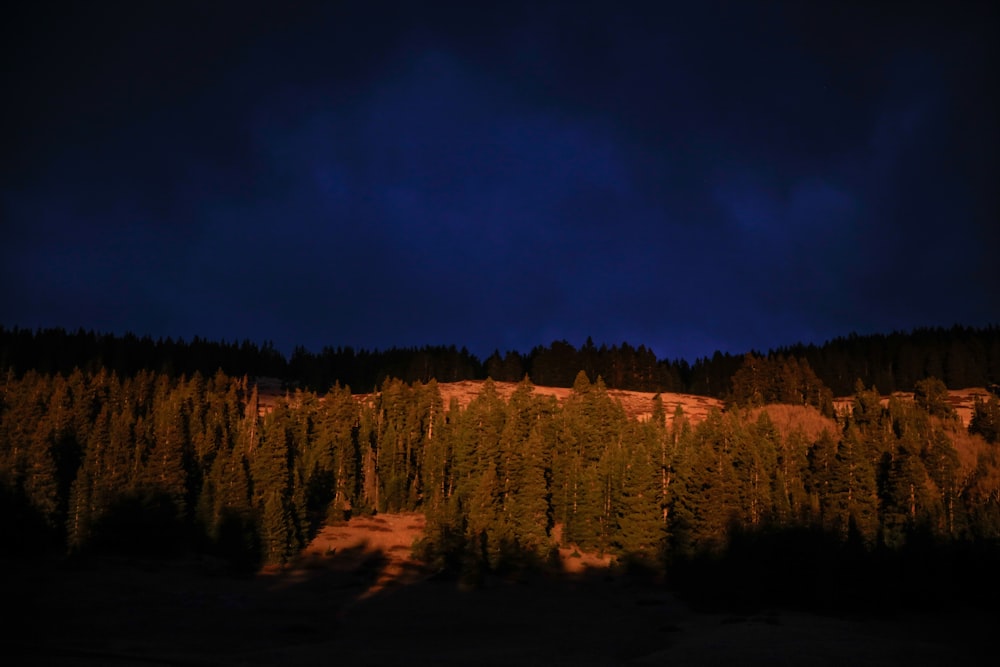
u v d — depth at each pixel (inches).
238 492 3395.7
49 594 2583.7
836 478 3437.5
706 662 1904.5
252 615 2493.8
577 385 5580.7
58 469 3558.1
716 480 3282.5
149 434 3929.6
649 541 3506.4
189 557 3390.7
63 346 7504.9
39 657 1846.7
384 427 4926.2
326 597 2864.2
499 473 3954.2
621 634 2395.4
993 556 3021.7
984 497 3577.8
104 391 5403.5
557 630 2460.6
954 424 4995.1
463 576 3169.3
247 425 4478.3
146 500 3393.2
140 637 2140.7
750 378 7032.5
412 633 2385.6
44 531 3292.3
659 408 5575.8
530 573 3444.9
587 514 3860.7
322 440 4291.3
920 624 2628.0
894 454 3767.2
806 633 2341.3
